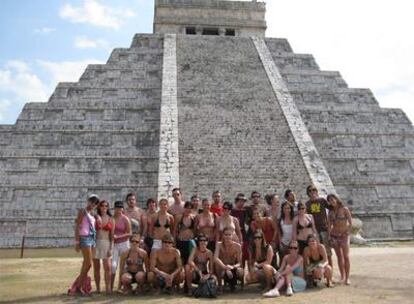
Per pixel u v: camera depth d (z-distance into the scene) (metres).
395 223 30.31
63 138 31.34
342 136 33.97
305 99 36.72
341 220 13.24
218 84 35.28
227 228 12.27
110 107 33.47
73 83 35.28
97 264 12.17
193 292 11.49
